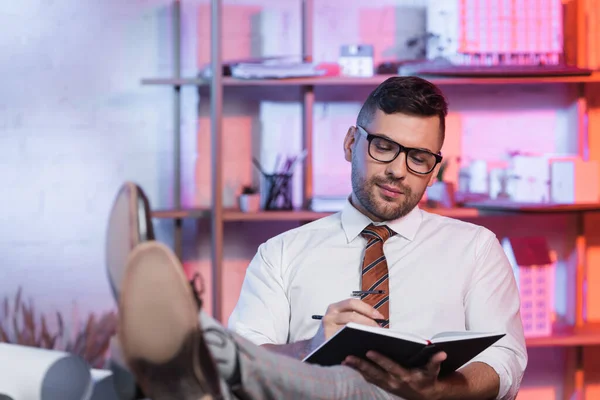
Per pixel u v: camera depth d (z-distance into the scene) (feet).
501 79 10.52
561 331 11.04
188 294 4.20
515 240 10.79
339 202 10.69
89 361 10.89
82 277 11.44
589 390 11.89
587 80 10.53
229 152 11.48
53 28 11.27
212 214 10.57
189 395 4.29
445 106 6.74
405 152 6.61
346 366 5.16
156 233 11.51
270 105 11.50
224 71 10.91
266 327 7.07
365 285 6.82
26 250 11.37
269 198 10.85
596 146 11.75
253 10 11.43
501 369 6.49
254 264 7.37
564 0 11.09
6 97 11.27
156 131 11.42
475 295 6.97
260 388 4.60
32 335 10.91
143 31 11.35
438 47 10.76
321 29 11.50
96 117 11.36
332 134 11.56
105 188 11.42
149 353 4.17
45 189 11.35
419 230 7.20
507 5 10.62
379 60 11.53
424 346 5.23
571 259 11.59
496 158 11.71
